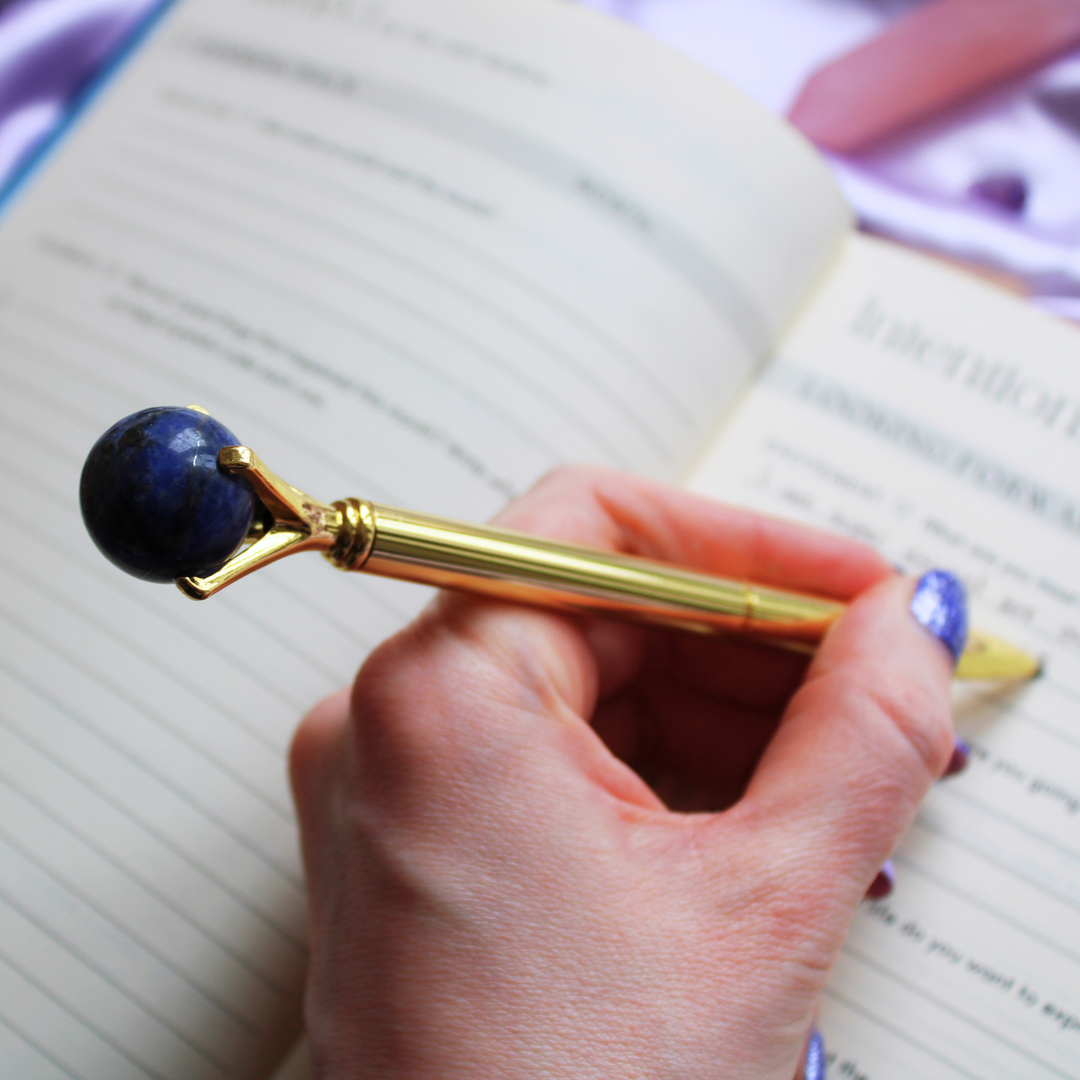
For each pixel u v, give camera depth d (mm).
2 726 272
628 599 250
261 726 273
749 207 306
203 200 314
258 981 260
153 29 348
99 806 268
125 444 210
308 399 292
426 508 285
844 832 235
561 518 264
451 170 309
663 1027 227
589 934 230
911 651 248
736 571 279
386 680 243
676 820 238
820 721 243
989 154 330
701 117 310
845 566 276
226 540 213
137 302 306
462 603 248
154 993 259
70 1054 256
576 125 310
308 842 248
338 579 281
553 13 322
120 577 282
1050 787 274
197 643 277
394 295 299
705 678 286
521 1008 228
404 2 328
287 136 318
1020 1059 259
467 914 231
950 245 324
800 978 231
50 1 347
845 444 299
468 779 237
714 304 301
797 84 338
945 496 294
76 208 319
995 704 281
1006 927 266
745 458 300
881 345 306
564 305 297
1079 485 293
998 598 287
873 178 331
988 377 301
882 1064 259
